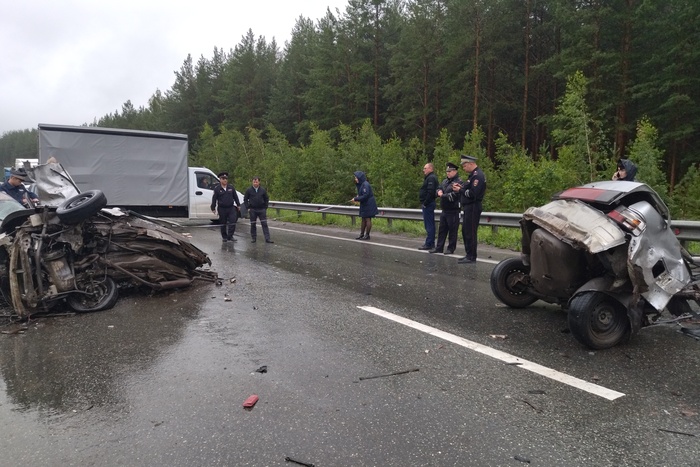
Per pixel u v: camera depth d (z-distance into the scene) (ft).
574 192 17.75
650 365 14.85
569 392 13.17
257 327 18.98
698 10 84.23
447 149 81.76
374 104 127.24
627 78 90.74
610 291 15.84
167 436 11.43
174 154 55.77
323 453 10.62
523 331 18.01
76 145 51.11
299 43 160.04
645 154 60.44
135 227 24.18
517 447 10.72
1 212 27.66
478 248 38.04
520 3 104.83
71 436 11.56
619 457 10.35
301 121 146.82
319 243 42.29
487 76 110.73
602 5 90.38
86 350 16.94
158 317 20.62
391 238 45.50
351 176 79.46
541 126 111.75
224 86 180.75
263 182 97.66
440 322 19.16
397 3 138.62
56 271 20.62
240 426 11.77
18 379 14.73
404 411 12.31
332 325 19.01
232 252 37.68
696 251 32.53
